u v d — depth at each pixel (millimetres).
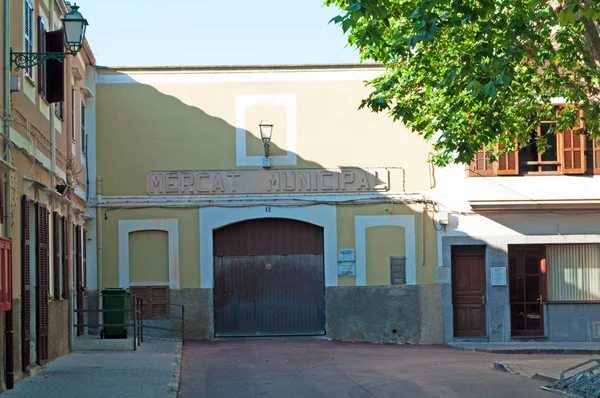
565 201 24234
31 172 15273
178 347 20609
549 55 16469
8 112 13172
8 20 13273
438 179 24922
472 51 13641
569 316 24984
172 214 24703
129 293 20719
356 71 25109
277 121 24953
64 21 13758
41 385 13484
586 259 25078
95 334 23594
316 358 19188
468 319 24938
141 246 24641
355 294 24781
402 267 24812
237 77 24938
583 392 13469
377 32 13844
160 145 24750
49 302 16969
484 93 13688
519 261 25109
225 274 24953
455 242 24828
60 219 18875
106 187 24578
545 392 13734
